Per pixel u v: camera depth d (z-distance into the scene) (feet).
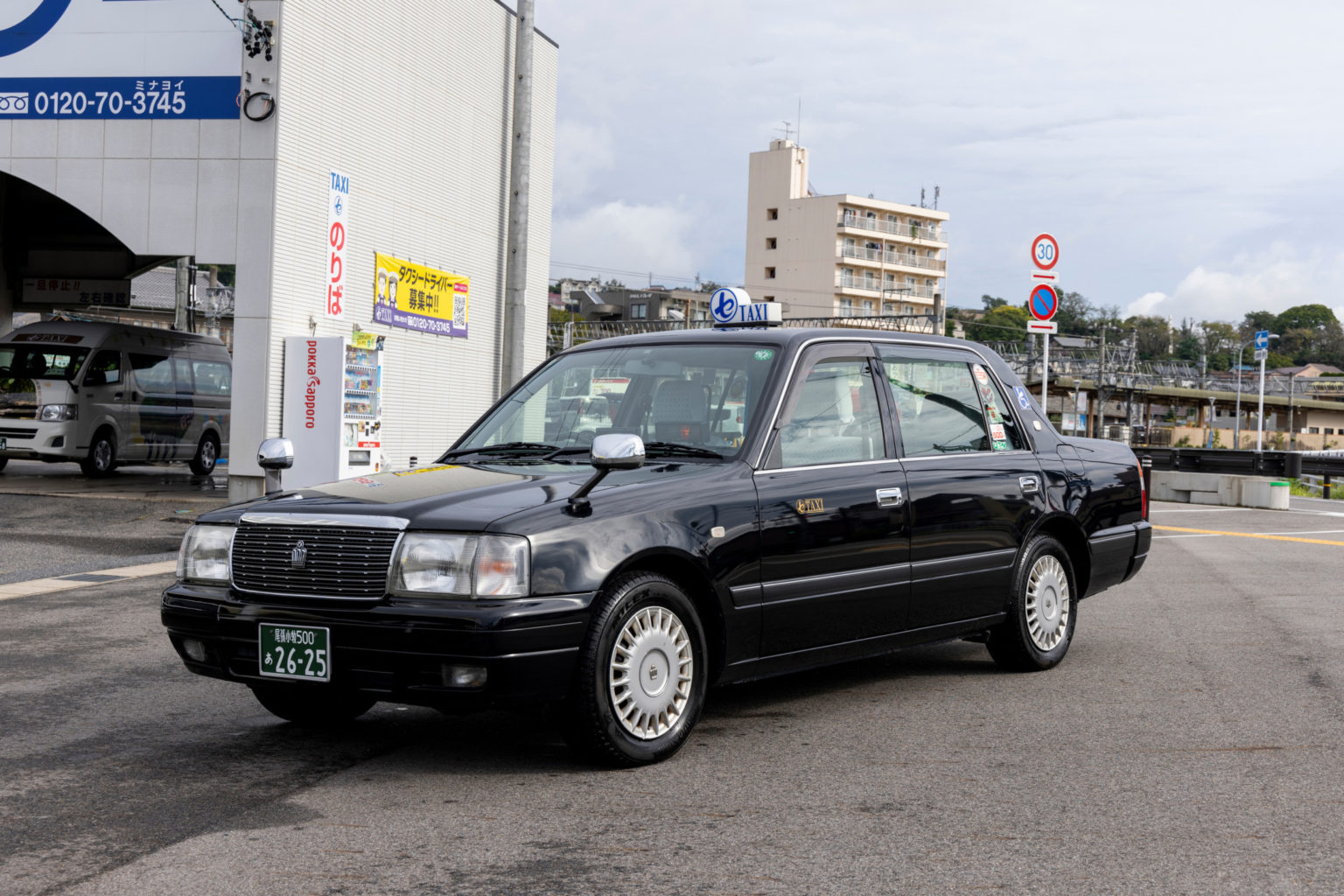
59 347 64.59
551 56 78.38
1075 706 18.30
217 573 14.85
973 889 10.78
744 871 11.19
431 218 64.34
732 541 15.39
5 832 12.20
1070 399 243.19
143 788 13.78
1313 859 11.61
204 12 50.90
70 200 52.16
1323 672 20.92
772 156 315.78
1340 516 59.93
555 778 14.28
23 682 19.52
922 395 19.27
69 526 43.27
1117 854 11.73
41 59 52.37
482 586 13.30
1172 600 29.76
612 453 14.33
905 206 316.81
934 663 21.86
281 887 10.71
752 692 19.39
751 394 16.87
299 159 51.85
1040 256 49.65
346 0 55.06
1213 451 86.94
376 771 14.60
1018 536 20.04
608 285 394.11
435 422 65.92
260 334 50.24
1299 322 490.08
